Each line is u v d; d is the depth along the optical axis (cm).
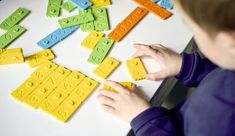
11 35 68
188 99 58
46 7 74
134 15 72
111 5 75
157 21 71
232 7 39
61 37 68
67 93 59
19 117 56
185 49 68
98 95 58
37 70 62
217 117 48
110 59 64
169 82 67
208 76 57
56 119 56
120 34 68
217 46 44
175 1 44
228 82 49
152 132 54
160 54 64
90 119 56
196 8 41
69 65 64
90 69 63
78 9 74
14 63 64
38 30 70
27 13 73
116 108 56
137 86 60
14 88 60
